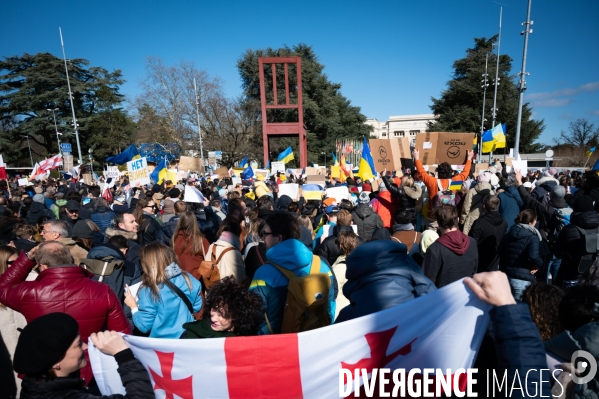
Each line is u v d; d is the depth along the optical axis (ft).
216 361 6.11
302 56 168.76
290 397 6.09
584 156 135.74
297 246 8.61
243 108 141.90
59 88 170.50
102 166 172.96
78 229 13.79
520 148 176.14
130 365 5.67
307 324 7.80
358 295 6.58
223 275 11.76
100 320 8.52
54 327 5.14
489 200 15.28
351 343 5.89
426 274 11.31
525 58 53.98
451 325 5.42
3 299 8.46
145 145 123.95
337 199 26.02
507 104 164.45
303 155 87.20
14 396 9.48
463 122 168.96
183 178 52.60
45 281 8.27
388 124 337.52
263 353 6.04
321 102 165.89
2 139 165.37
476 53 180.14
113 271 11.10
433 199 18.78
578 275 14.24
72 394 5.17
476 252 11.43
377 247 6.65
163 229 17.21
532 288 7.07
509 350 4.44
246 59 164.14
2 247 10.54
